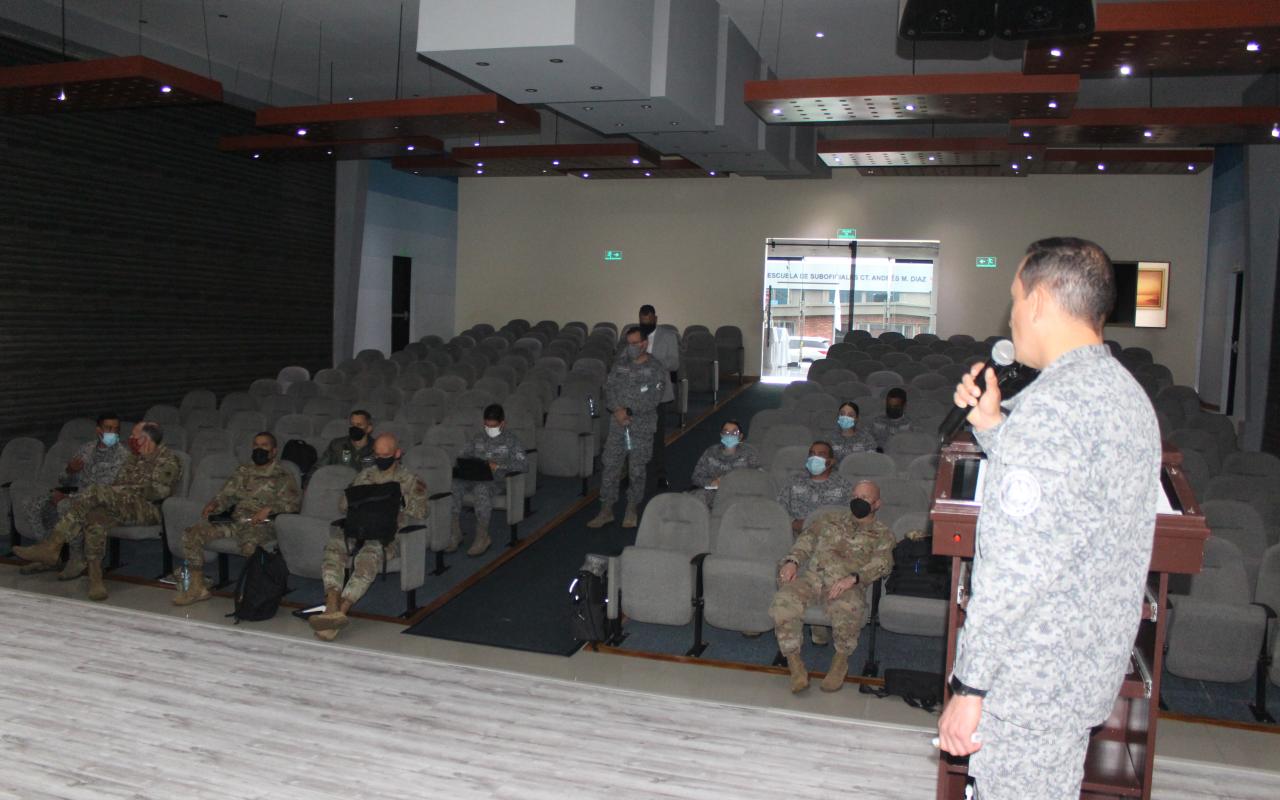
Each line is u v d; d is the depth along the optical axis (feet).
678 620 18.30
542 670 17.52
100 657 15.05
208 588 21.63
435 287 64.28
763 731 12.75
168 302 42.83
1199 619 15.76
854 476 22.62
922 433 25.95
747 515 19.12
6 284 35.22
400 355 49.14
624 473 31.83
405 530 20.26
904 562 18.01
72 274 37.96
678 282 62.03
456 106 31.27
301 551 20.77
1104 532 4.87
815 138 47.26
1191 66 23.27
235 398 34.30
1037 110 28.32
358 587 19.21
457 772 11.39
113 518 22.29
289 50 40.52
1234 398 47.93
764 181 60.29
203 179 44.65
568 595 21.97
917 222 58.13
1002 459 4.93
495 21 21.22
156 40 39.14
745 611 17.84
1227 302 49.37
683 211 61.77
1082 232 55.67
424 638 19.21
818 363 42.63
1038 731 5.11
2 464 25.71
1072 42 21.33
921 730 12.82
